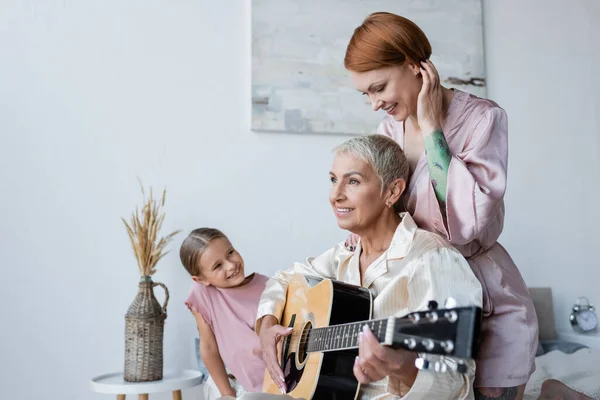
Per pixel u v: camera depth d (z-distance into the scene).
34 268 2.77
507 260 1.57
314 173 3.10
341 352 1.46
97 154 2.87
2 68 2.82
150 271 2.56
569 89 3.48
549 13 3.50
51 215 2.80
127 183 2.89
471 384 1.36
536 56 3.46
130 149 2.91
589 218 3.42
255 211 3.01
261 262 2.99
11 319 2.73
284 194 3.05
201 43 3.03
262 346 1.71
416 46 1.51
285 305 1.80
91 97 2.89
